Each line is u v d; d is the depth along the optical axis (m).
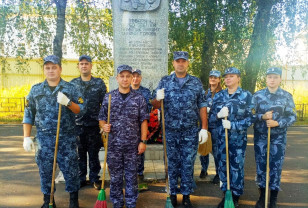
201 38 11.09
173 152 3.57
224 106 3.52
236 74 3.50
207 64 10.50
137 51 5.88
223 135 3.52
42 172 3.32
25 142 3.21
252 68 10.12
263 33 10.05
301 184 4.59
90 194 4.07
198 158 5.71
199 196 4.02
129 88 3.43
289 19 10.62
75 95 3.39
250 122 3.38
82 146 4.30
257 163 3.60
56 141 3.16
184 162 3.53
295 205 3.76
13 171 5.27
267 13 10.02
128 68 3.32
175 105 3.50
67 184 3.42
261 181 3.57
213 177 4.68
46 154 3.28
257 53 10.05
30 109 3.33
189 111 3.50
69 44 13.02
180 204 3.72
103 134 3.89
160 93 3.39
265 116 3.42
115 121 3.32
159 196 3.99
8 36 11.36
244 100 3.46
